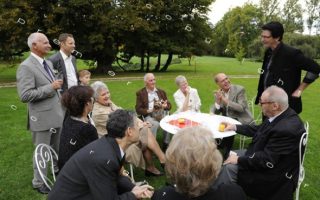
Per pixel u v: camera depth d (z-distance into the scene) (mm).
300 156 2584
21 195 3432
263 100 2789
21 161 4367
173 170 1418
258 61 25281
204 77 16328
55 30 14508
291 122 2676
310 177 3961
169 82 13875
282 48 3510
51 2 15305
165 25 19594
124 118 2215
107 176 1988
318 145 5246
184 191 1426
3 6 13703
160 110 4797
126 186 2408
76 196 2023
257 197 2807
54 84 3291
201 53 21266
